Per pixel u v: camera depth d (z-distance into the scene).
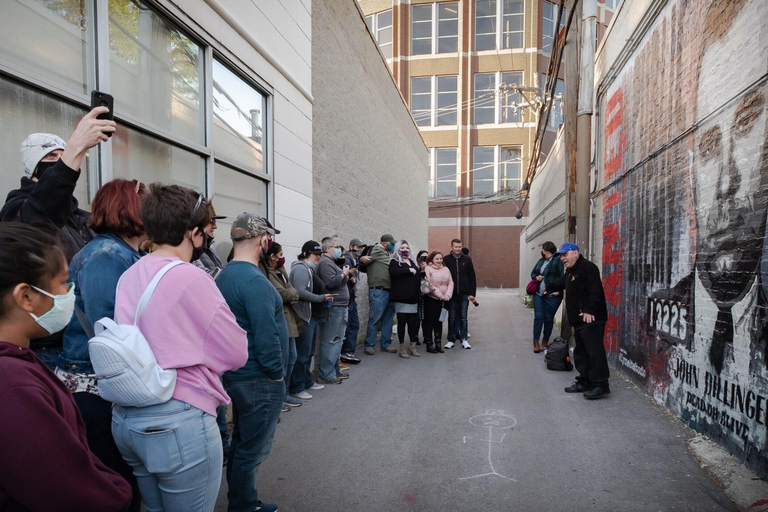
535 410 4.72
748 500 2.80
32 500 1.03
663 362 4.75
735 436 3.33
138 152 3.36
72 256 2.12
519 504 2.91
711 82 3.81
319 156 7.00
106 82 3.00
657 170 5.00
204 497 1.76
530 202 20.02
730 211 3.46
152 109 3.51
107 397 1.58
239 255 2.70
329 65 7.44
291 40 5.95
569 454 3.64
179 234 1.86
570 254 5.24
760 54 3.12
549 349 6.59
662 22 4.95
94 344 1.55
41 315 1.19
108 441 1.92
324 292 5.63
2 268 1.10
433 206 30.34
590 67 7.61
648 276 5.22
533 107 21.09
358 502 2.95
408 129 15.43
